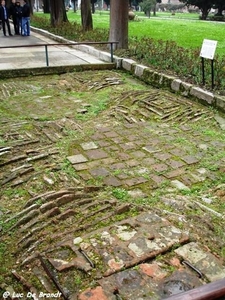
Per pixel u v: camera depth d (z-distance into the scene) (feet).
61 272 9.18
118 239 10.30
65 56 38.78
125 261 9.46
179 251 9.87
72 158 15.70
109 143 17.31
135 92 25.81
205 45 23.75
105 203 12.27
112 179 14.05
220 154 16.33
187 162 15.53
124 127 19.42
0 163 15.20
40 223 11.26
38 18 86.79
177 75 27.78
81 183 13.73
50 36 55.77
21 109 22.59
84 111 22.12
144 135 18.35
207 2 125.59
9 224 11.34
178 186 13.69
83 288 8.68
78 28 58.03
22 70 31.30
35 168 14.84
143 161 15.58
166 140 17.75
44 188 13.37
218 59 32.78
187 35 58.49
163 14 165.27
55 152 16.25
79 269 9.25
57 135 18.25
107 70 33.60
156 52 33.65
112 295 8.44
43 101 24.29
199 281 8.85
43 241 10.41
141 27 71.67
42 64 33.78
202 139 17.99
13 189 13.35
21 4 58.75
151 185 13.71
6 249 10.29
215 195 13.16
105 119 20.80
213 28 72.90
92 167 14.97
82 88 27.63
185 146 17.08
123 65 33.06
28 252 10.03
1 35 58.49
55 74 32.37
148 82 28.84
